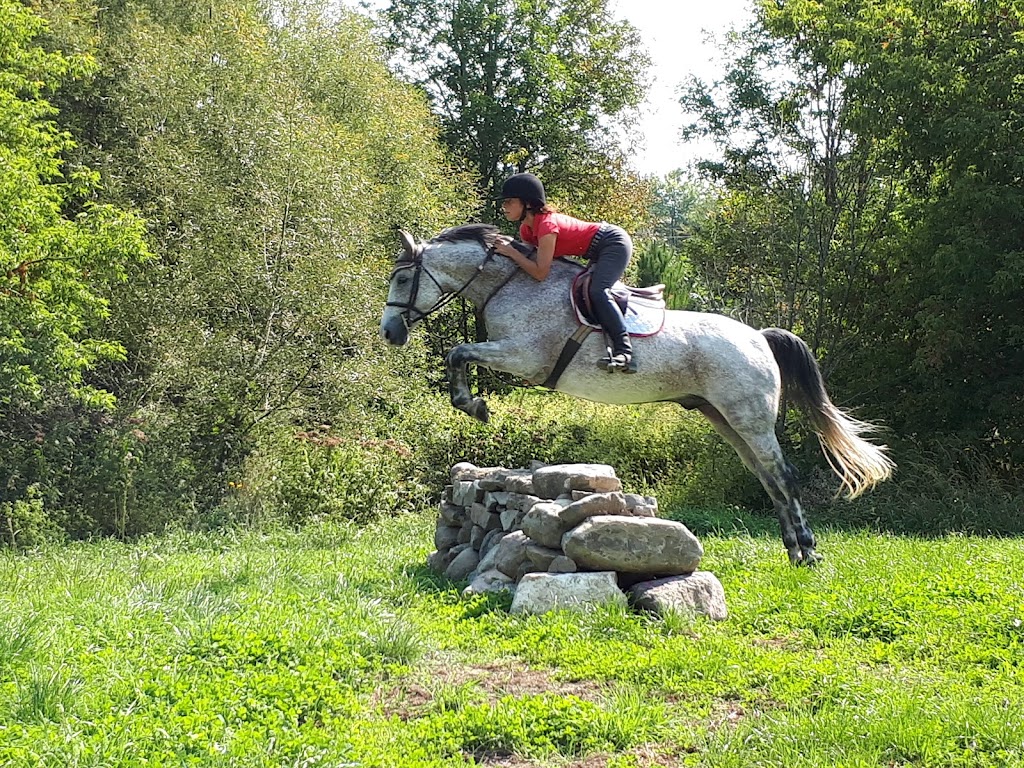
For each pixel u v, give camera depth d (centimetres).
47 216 1407
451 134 3447
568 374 824
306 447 1526
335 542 1198
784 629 685
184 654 575
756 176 2281
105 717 464
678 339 857
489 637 674
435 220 2502
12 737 435
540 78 3397
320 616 671
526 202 823
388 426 1741
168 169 1838
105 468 1389
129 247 1387
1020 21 1691
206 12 2370
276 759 434
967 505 1463
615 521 743
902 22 1752
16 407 1477
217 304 1680
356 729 490
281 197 1677
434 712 527
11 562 1052
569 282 823
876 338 1928
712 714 525
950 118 1653
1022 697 520
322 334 1656
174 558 1026
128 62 2053
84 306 1450
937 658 609
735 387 871
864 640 654
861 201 1906
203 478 1491
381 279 1792
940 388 1720
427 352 2055
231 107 1844
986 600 725
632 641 651
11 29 1490
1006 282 1564
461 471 1011
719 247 2212
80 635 598
